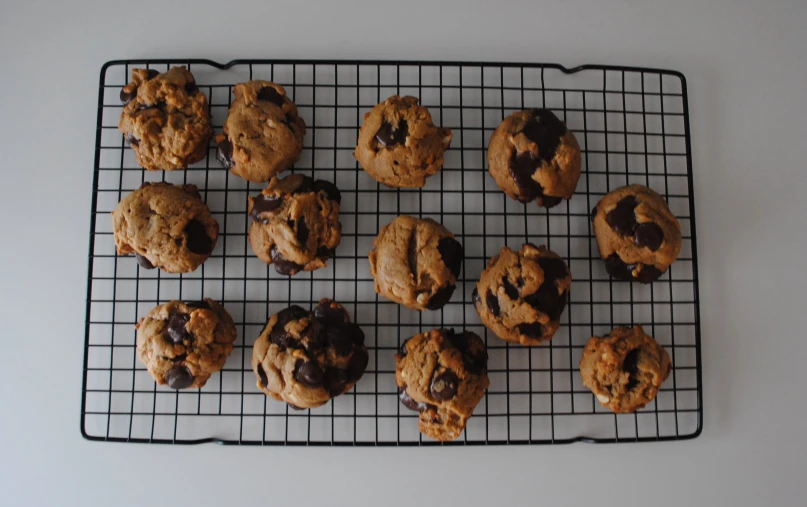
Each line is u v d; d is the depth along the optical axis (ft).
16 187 1.69
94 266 1.68
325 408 1.67
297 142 1.61
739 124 1.75
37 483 1.66
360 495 1.66
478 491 1.67
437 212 1.69
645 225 1.59
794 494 1.70
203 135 1.61
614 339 1.60
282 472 1.66
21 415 1.66
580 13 1.74
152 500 1.66
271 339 1.57
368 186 1.69
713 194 1.73
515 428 1.68
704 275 1.72
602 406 1.68
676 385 1.70
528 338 1.57
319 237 1.58
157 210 1.58
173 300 1.63
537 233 1.69
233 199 1.68
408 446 1.63
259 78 1.69
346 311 1.63
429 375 1.53
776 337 1.72
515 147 1.59
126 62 1.66
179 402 1.66
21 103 1.69
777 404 1.71
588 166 1.71
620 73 1.73
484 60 1.72
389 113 1.58
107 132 1.69
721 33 1.73
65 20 1.70
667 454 1.70
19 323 1.68
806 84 1.73
